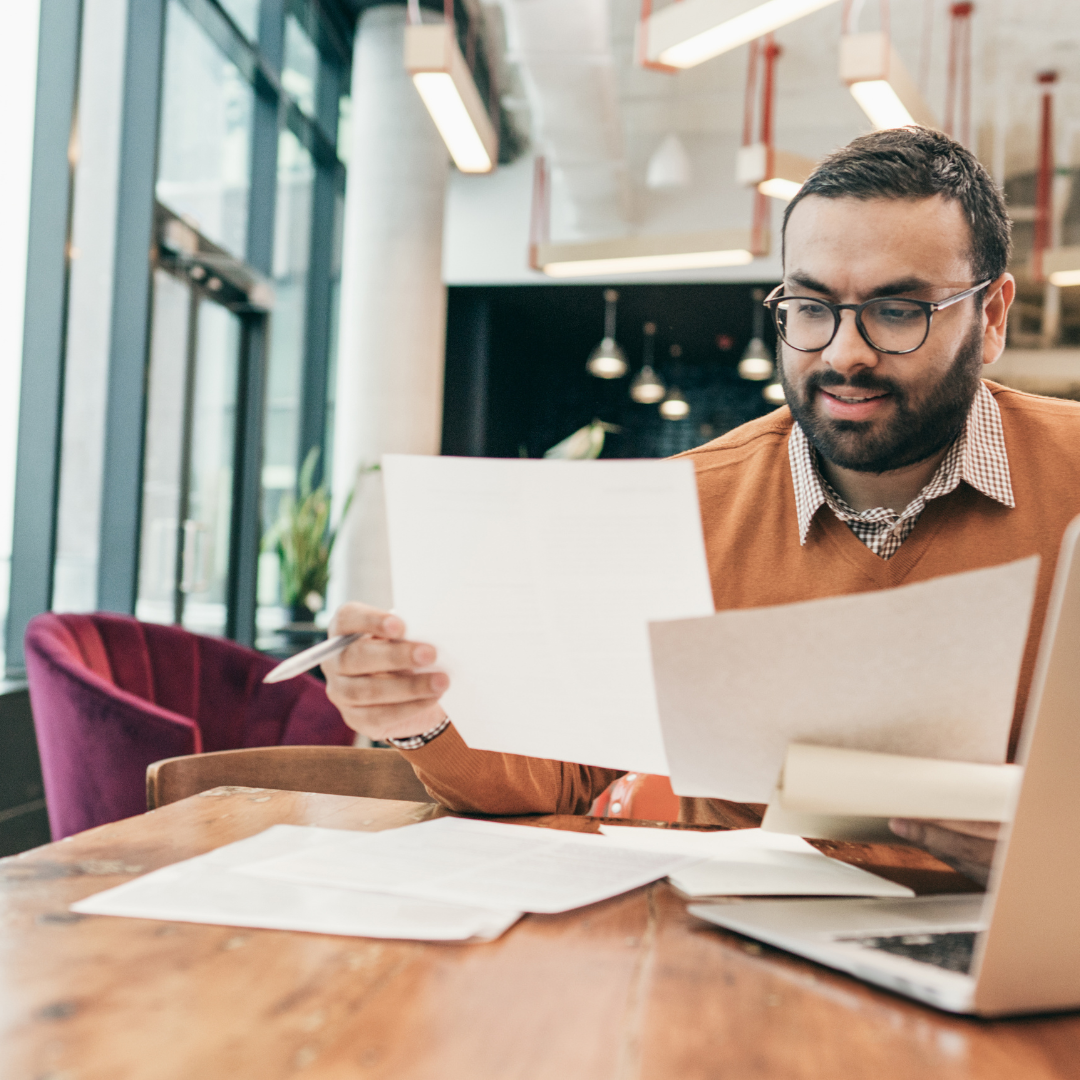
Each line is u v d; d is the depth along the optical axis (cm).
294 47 538
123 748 195
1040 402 115
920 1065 41
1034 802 44
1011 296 100
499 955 52
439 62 312
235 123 466
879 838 65
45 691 202
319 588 505
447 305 755
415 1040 42
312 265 600
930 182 88
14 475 296
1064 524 103
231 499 460
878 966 49
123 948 51
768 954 54
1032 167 673
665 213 701
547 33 461
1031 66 568
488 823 82
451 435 752
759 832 84
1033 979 45
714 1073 40
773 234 680
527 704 71
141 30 354
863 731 57
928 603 52
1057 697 44
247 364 463
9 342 293
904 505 106
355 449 550
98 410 350
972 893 65
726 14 264
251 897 59
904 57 568
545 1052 41
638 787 159
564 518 64
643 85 615
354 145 560
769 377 869
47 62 294
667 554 62
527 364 923
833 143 671
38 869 65
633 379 973
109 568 355
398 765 129
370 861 67
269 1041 41
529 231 708
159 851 71
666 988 49
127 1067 38
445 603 69
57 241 295
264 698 248
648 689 66
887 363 90
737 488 119
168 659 246
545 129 558
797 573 110
